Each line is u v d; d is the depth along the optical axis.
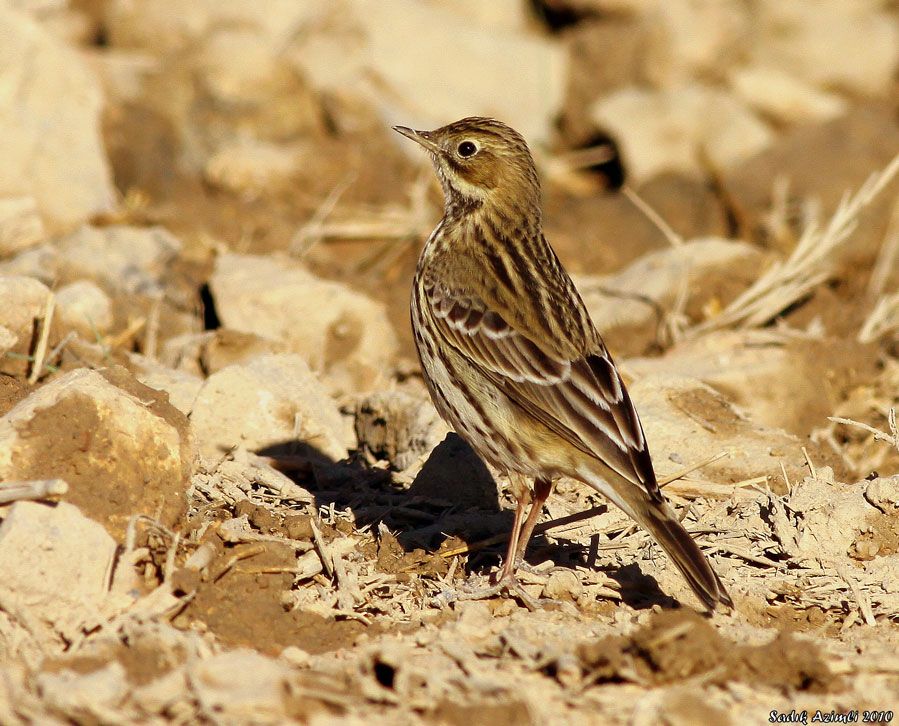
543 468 11.25
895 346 17.44
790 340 16.03
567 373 11.20
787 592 11.04
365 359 16.66
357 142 22.50
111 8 23.84
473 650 9.57
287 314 16.48
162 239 18.02
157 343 16.41
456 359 11.68
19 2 21.20
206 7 23.73
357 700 8.57
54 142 18.94
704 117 24.02
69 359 13.97
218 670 8.34
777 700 8.95
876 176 20.28
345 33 23.92
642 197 22.53
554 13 27.34
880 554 11.55
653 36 25.75
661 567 11.12
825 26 26.16
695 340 16.52
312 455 13.32
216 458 12.79
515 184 12.50
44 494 9.45
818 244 18.39
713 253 18.17
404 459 13.26
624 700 8.83
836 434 15.36
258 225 20.02
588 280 18.89
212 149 21.81
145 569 10.09
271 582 10.19
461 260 12.02
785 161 22.19
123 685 8.28
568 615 10.48
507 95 24.64
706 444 13.41
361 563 11.12
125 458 10.30
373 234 20.41
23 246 17.39
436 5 26.53
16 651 9.02
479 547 11.73
